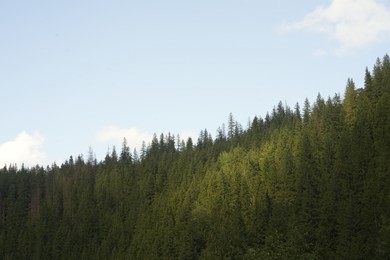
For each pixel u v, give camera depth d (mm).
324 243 81938
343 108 122188
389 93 109125
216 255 88125
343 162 97188
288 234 80375
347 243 76062
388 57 129625
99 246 132625
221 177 116875
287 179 104500
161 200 135250
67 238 138125
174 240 105000
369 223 78938
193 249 98625
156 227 119125
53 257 135875
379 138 96938
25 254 140125
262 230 91562
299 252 75312
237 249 87938
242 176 117375
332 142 108750
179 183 140875
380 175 86375
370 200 82938
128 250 120062
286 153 110125
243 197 108625
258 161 123062
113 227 135500
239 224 95188
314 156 108688
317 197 94250
